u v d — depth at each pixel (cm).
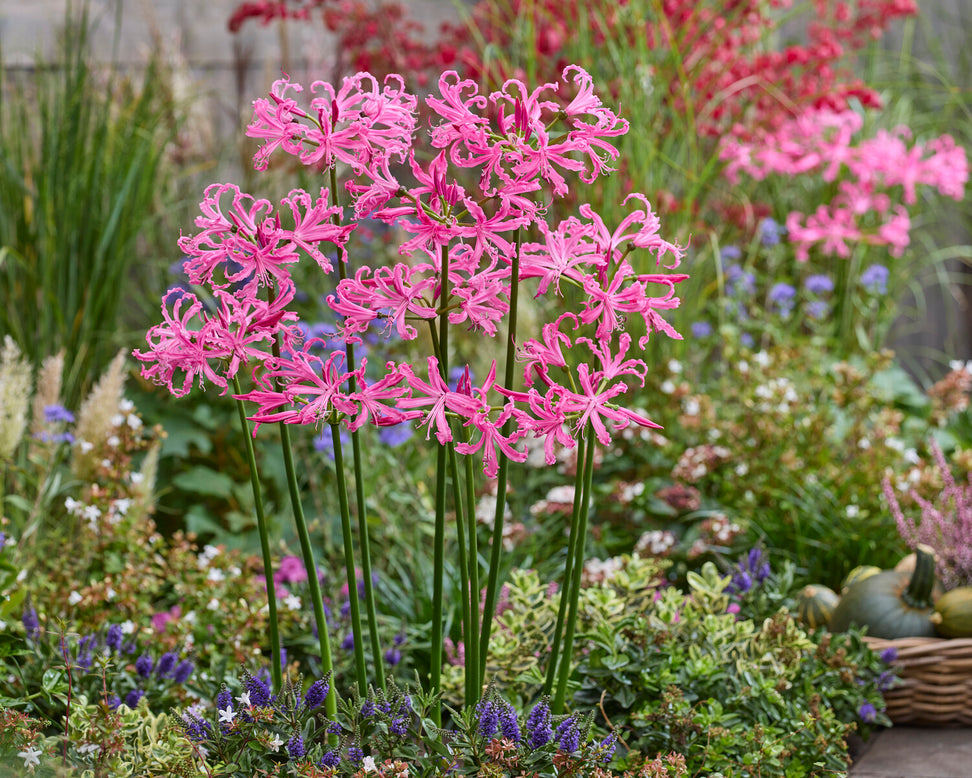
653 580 265
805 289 501
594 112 157
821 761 209
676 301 164
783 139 457
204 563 268
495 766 160
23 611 237
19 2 459
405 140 162
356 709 168
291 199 166
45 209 357
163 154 430
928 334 556
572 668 221
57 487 285
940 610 256
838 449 370
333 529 340
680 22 438
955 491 279
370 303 153
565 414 158
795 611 284
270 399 154
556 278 159
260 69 514
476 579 173
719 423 367
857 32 526
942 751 240
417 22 528
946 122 555
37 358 353
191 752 170
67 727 167
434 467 362
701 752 202
